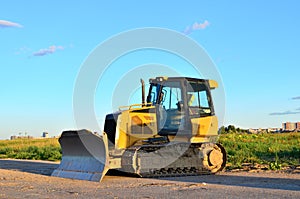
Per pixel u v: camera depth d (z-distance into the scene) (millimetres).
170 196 8469
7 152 31094
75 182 11398
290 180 11219
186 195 8586
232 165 15844
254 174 13031
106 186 10406
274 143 26094
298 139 31375
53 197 8539
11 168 16938
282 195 8367
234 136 34438
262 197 8125
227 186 10047
